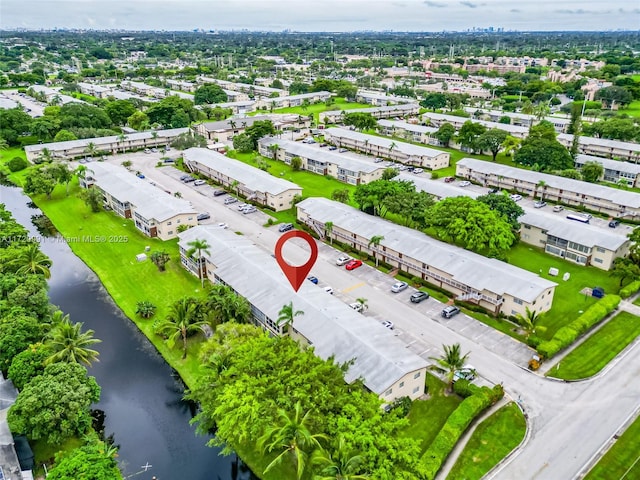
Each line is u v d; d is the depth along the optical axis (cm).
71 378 5541
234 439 5612
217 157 14938
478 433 5647
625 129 17588
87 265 9669
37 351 5928
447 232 9169
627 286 8512
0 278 7400
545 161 14262
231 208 12269
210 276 8838
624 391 6312
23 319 6362
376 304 8112
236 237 9575
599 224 11456
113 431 5953
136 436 5897
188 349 7194
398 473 4275
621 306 8181
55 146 15975
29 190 12625
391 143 16962
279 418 4725
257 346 5559
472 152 17462
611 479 5075
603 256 9369
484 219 8931
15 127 18100
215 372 5606
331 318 6775
